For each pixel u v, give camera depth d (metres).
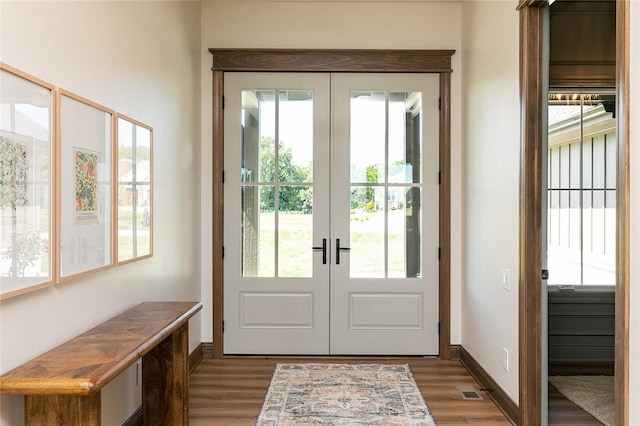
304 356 4.01
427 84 3.99
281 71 3.97
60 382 1.39
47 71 1.73
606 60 3.46
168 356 2.41
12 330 1.53
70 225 1.86
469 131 3.71
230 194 4.00
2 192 1.46
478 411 2.94
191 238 3.68
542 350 2.62
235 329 4.01
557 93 3.77
